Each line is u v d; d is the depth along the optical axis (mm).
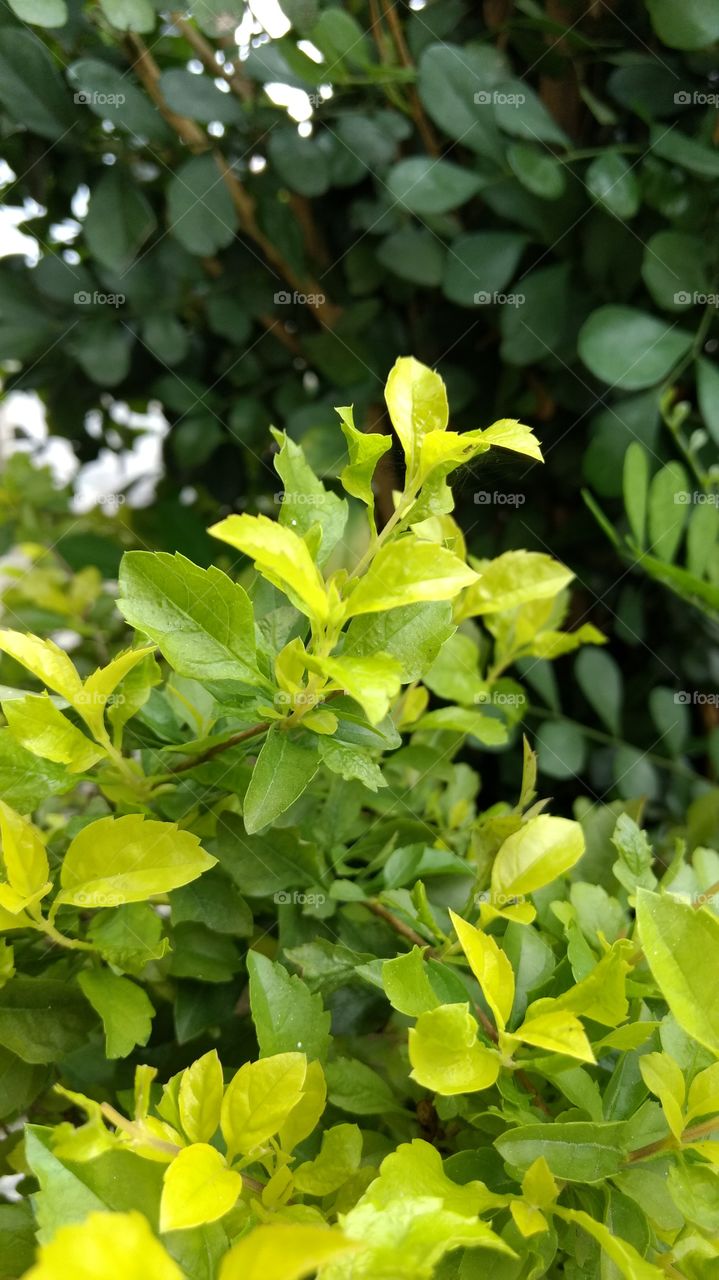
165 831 266
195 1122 242
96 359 647
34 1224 257
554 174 525
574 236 566
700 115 551
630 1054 269
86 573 647
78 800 432
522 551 362
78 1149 212
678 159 515
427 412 273
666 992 229
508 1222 242
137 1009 274
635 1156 246
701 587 478
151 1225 229
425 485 270
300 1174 254
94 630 644
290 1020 266
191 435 691
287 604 317
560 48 551
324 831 342
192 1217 213
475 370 647
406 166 534
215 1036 344
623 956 279
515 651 430
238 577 542
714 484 582
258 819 251
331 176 583
